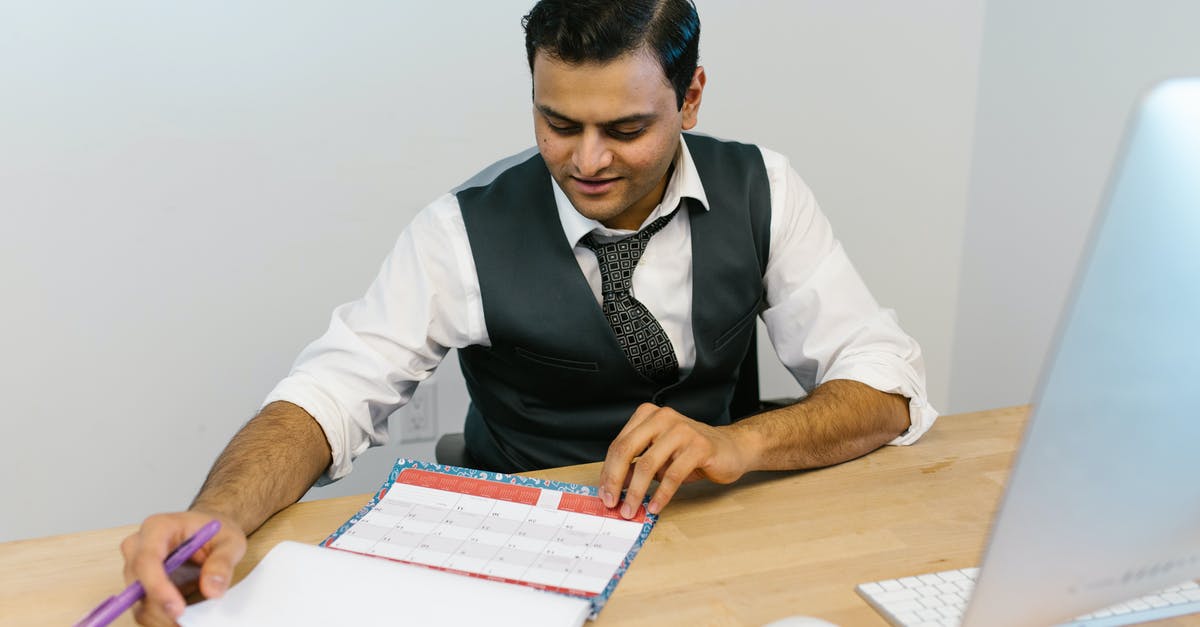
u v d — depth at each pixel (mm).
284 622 766
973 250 2520
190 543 812
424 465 1096
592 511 1006
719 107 2264
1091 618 795
